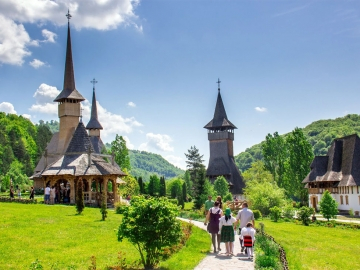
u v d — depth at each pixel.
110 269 16.44
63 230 26.06
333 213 52.75
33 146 178.00
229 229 19.64
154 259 17.45
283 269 16.03
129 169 96.44
